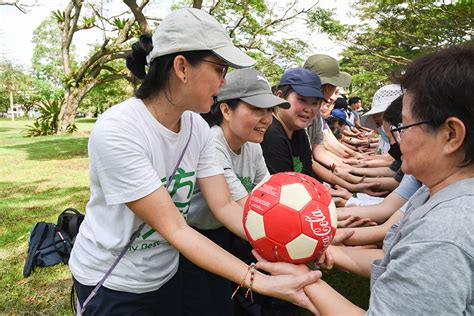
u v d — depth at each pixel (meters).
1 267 3.73
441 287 0.92
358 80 15.97
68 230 3.53
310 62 3.68
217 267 1.44
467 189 0.99
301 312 2.95
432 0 12.52
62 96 23.56
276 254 1.46
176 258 1.81
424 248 0.96
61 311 3.00
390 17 14.19
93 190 1.59
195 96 1.46
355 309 1.32
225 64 1.46
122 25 18.25
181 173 1.64
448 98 0.98
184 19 1.39
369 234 2.08
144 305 1.69
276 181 1.54
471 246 0.91
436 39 12.73
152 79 1.48
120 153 1.41
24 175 8.61
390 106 1.81
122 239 1.57
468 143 1.00
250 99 2.06
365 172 3.53
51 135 19.61
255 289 1.42
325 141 4.44
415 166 1.09
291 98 2.66
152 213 1.43
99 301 1.63
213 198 1.85
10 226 4.94
